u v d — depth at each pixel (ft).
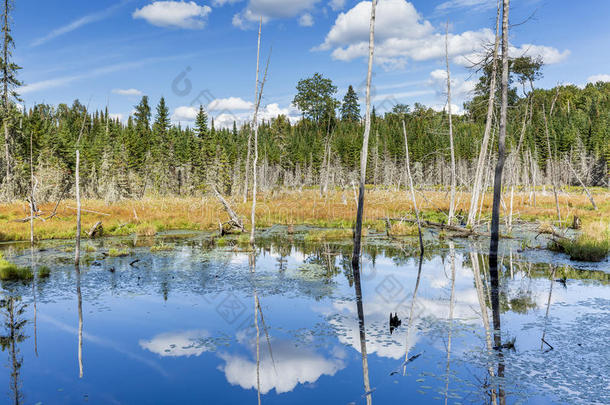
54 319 34.35
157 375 23.75
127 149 203.10
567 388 21.08
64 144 158.92
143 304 38.40
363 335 29.99
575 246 59.21
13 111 129.18
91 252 66.95
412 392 21.17
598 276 47.16
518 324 31.32
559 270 50.75
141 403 20.43
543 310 34.65
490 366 24.11
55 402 20.98
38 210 101.09
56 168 132.46
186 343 28.91
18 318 34.63
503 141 51.55
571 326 30.45
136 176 180.14
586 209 122.83
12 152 121.60
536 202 146.20
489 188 209.77
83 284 45.88
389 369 24.18
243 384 22.66
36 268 54.08
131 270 53.06
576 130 268.00
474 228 87.66
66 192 138.41
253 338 29.71
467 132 289.94
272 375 23.62
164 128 220.43
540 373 22.91
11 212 102.53
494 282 45.47
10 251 67.92
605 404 19.34
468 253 65.67
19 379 23.65
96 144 188.03
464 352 26.32
